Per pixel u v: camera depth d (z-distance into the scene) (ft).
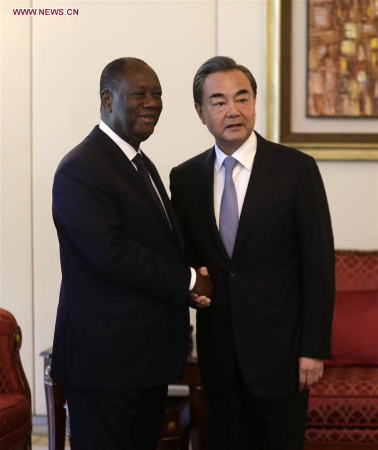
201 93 7.63
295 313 7.47
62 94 12.40
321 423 9.18
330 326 7.36
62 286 7.24
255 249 7.38
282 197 7.37
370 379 9.54
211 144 12.26
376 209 11.92
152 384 6.82
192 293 7.02
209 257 7.57
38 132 12.48
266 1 11.76
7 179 12.55
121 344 6.76
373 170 11.91
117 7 12.23
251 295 7.35
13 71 12.46
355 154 11.75
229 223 7.52
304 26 11.76
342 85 11.71
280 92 11.80
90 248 6.62
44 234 12.54
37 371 12.62
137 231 6.91
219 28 12.07
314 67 11.73
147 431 7.11
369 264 11.18
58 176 6.86
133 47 12.25
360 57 11.66
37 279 12.58
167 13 12.16
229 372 7.50
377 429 9.17
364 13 11.62
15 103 12.49
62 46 12.35
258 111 12.09
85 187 6.71
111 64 7.20
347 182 11.95
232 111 7.35
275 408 7.35
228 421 7.72
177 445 9.77
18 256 12.59
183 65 12.18
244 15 12.00
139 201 6.93
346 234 12.00
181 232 7.54
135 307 6.81
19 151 12.53
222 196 7.61
